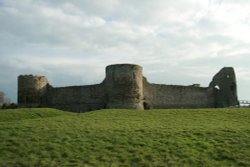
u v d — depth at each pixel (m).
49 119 35.56
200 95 63.44
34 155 23.98
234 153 24.62
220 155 24.44
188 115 38.47
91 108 56.19
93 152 24.58
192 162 23.38
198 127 31.20
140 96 53.31
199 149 25.41
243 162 23.31
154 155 24.23
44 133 28.52
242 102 66.06
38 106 58.94
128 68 52.22
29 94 58.94
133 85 52.28
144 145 25.91
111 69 52.88
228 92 66.00
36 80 59.34
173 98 59.97
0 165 22.48
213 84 65.75
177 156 24.23
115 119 35.94
